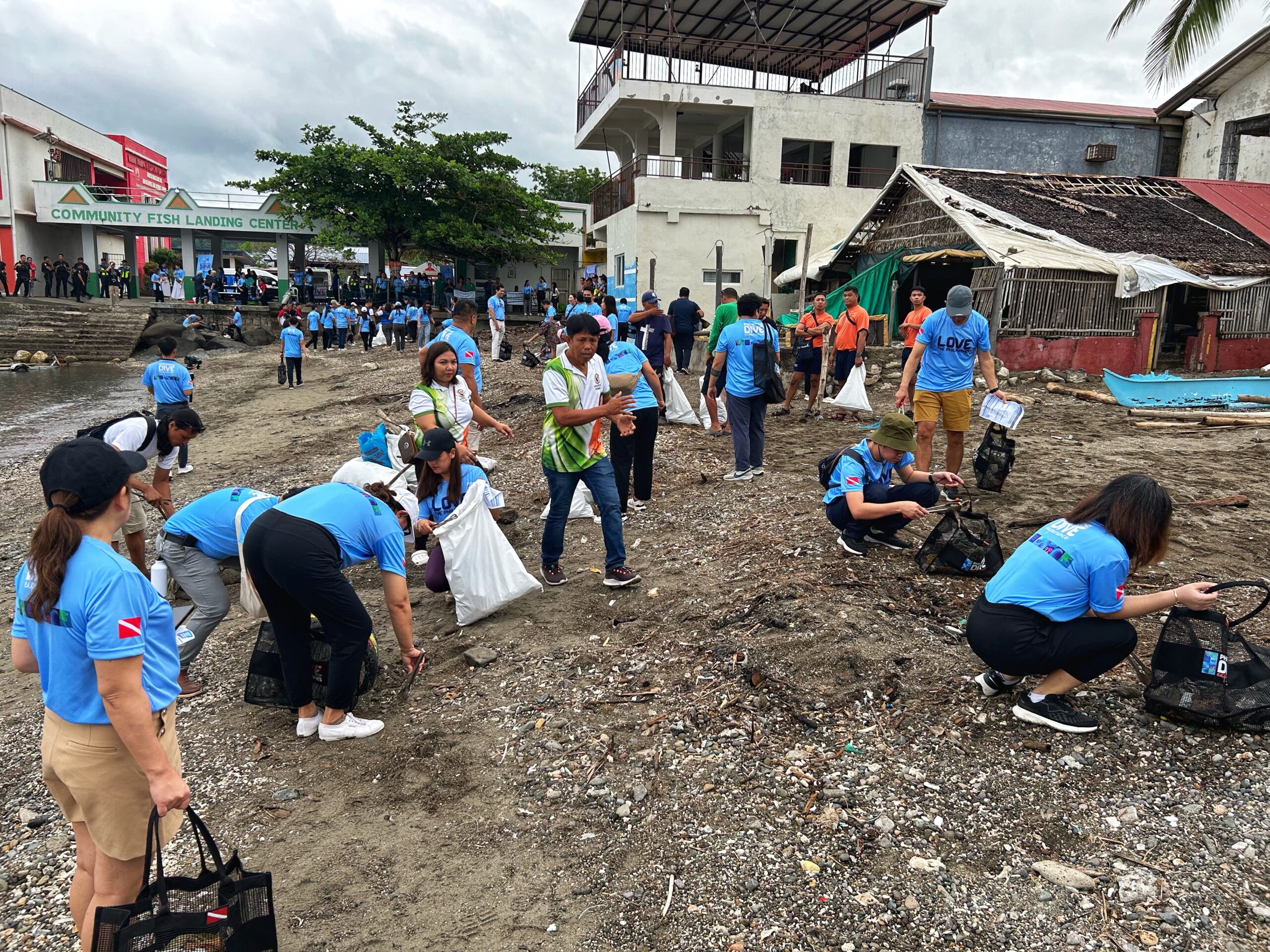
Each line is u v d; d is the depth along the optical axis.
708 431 9.77
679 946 2.72
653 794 3.47
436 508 5.44
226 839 3.43
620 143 29.77
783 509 6.49
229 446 12.73
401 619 4.19
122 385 22.38
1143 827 3.06
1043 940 2.63
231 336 32.53
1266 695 3.42
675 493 7.47
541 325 30.03
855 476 5.14
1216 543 5.55
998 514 6.18
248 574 3.91
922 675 4.02
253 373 23.52
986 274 14.39
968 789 3.32
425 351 5.86
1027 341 14.07
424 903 3.00
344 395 17.88
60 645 2.28
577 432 5.26
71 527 2.26
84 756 2.34
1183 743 3.47
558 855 3.20
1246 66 21.67
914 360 6.63
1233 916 2.65
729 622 4.71
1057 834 3.07
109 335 29.61
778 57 27.58
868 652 4.14
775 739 3.71
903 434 5.09
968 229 15.37
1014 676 3.62
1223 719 3.44
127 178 47.28
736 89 23.36
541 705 4.21
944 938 2.67
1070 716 3.56
